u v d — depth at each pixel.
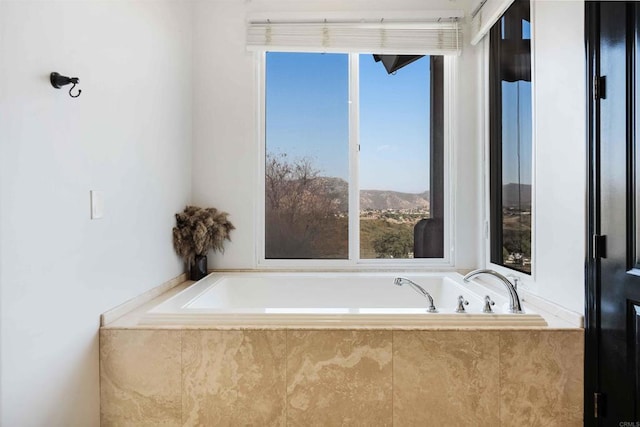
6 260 1.07
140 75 1.82
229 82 2.55
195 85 2.55
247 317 1.60
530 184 1.95
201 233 2.28
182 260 2.38
